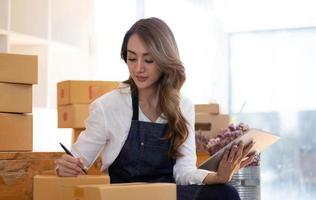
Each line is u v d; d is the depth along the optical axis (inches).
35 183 73.4
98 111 79.7
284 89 174.7
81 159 76.1
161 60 77.2
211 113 142.8
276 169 174.9
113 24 192.7
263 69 176.9
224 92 179.0
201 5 181.2
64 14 176.2
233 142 75.0
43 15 164.6
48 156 117.3
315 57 171.8
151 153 79.7
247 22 177.9
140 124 80.0
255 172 119.6
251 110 177.6
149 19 79.0
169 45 78.2
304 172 172.2
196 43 181.0
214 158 77.2
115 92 81.9
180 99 82.6
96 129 79.7
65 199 62.2
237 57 179.2
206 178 76.9
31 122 120.4
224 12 179.6
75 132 141.6
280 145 174.6
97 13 191.9
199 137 132.7
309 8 171.9
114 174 80.8
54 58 182.1
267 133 79.7
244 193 118.4
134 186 58.6
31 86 120.0
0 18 146.6
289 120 174.1
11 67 116.7
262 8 176.7
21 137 118.6
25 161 114.0
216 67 179.2
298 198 172.7
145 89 81.7
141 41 76.8
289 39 174.2
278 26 175.3
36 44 166.9
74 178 70.3
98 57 190.9
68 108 141.0
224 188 75.0
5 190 110.7
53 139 176.4
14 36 152.6
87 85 139.8
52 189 71.1
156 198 60.4
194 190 74.0
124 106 80.6
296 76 173.6
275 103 175.6
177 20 183.6
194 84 180.1
